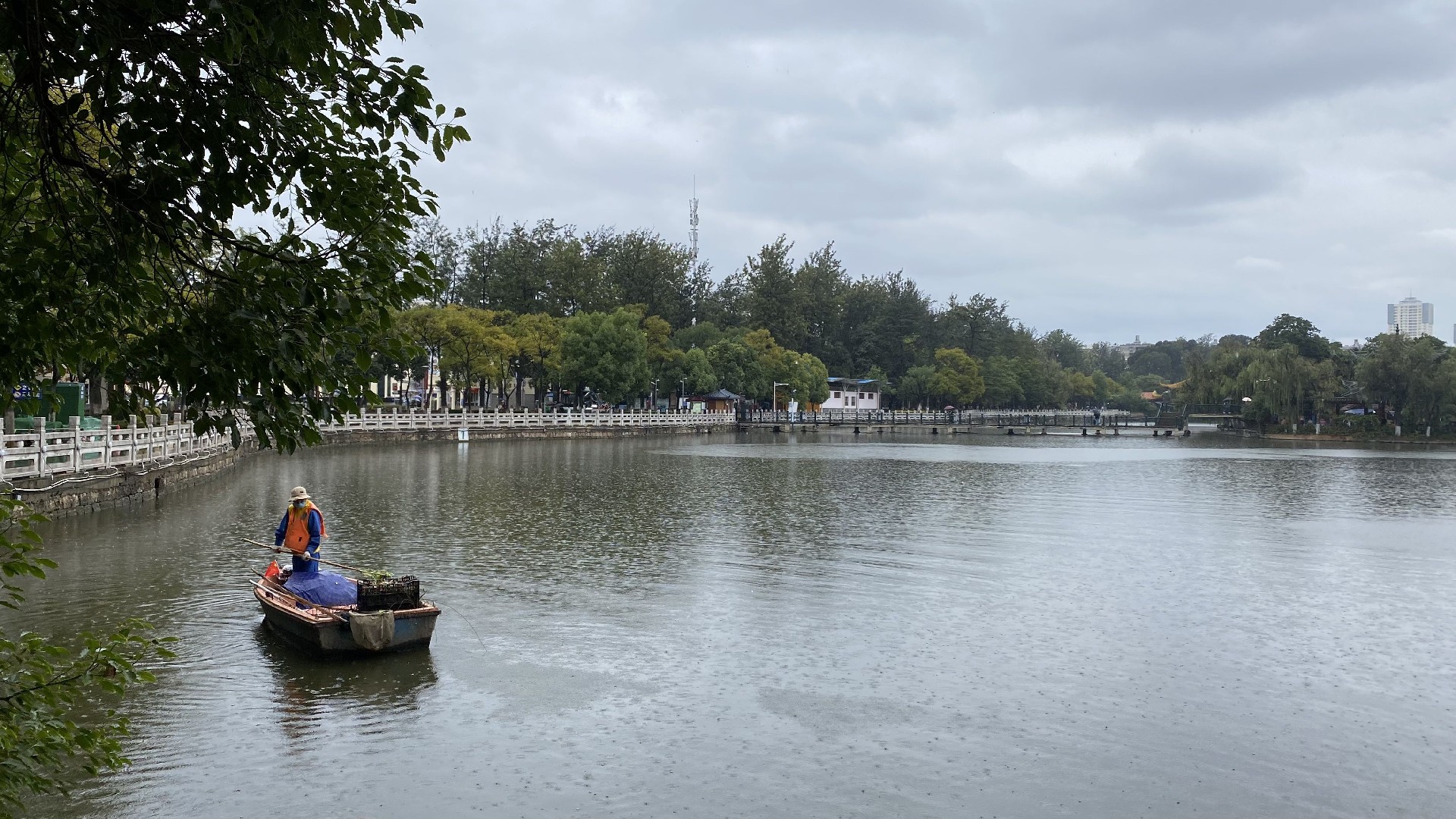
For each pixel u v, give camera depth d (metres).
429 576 20.44
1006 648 15.91
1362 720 12.91
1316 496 42.03
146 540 23.08
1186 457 74.00
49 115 4.39
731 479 46.53
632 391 92.88
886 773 10.95
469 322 74.88
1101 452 80.12
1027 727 12.41
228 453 44.97
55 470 24.39
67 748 5.05
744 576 21.09
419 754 11.06
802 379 126.56
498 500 34.75
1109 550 25.77
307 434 4.96
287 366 4.72
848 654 15.37
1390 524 32.16
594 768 10.85
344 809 9.70
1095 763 11.36
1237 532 29.62
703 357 108.50
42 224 4.79
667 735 11.86
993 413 148.00
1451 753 11.83
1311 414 117.38
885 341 156.25
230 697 12.58
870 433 117.69
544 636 15.88
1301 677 14.65
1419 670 15.06
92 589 17.86
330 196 4.65
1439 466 64.19
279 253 4.81
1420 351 102.50
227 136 4.48
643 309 110.38
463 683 13.41
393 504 32.72
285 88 4.62
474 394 117.94
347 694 12.84
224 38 4.16
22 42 4.15
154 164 4.54
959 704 13.18
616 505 34.03
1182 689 14.03
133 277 4.84
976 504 36.47
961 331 167.75
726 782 10.61
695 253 143.25
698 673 14.24
